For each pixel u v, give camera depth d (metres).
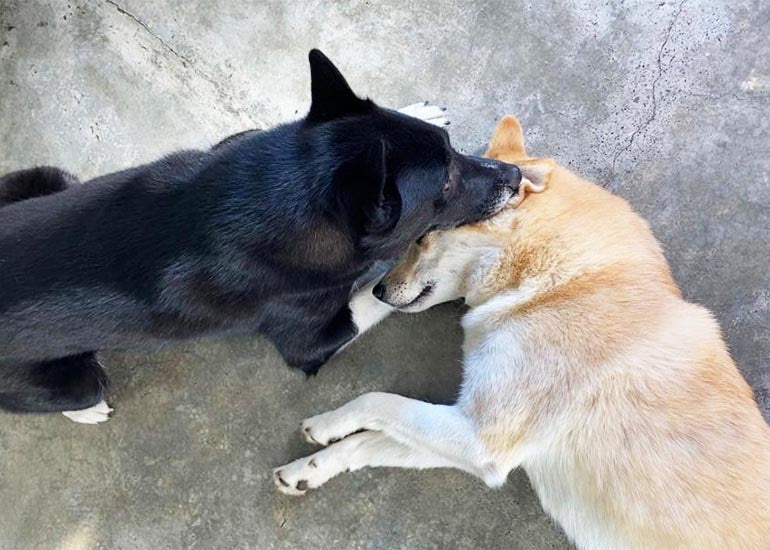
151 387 1.07
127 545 1.03
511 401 0.87
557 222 0.90
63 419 1.06
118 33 1.15
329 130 0.83
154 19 1.15
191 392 1.06
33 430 1.06
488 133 1.09
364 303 1.02
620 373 0.85
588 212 0.91
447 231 0.93
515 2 1.11
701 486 0.82
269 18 1.14
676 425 0.83
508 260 0.92
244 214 0.83
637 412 0.84
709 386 0.85
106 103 1.14
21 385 0.92
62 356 0.93
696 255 1.05
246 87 1.13
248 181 0.84
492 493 1.01
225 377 1.06
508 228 0.91
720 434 0.83
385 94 1.11
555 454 0.87
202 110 1.13
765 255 1.04
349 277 0.90
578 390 0.85
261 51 1.14
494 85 1.10
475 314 0.95
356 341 1.07
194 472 1.04
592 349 0.86
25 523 1.04
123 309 0.87
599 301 0.88
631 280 0.89
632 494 0.83
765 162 1.05
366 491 1.02
